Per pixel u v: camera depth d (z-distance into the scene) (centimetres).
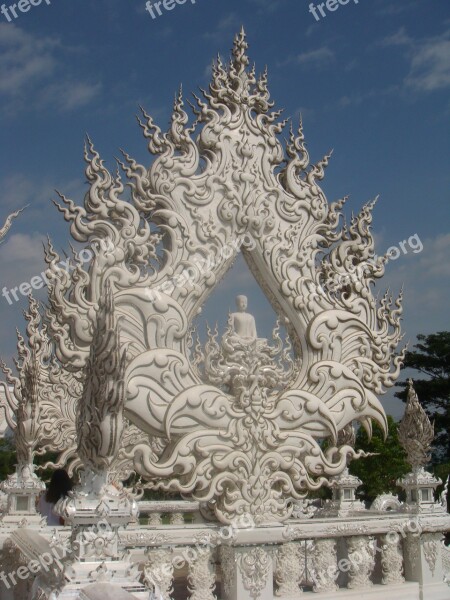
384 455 2373
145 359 824
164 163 889
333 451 925
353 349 973
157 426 823
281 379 916
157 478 831
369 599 891
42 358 1291
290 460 891
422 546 959
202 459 842
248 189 932
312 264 962
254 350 897
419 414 1011
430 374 3056
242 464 859
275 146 971
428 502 1008
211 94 955
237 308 927
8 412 1136
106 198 859
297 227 964
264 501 861
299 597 842
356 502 1300
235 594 796
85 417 598
